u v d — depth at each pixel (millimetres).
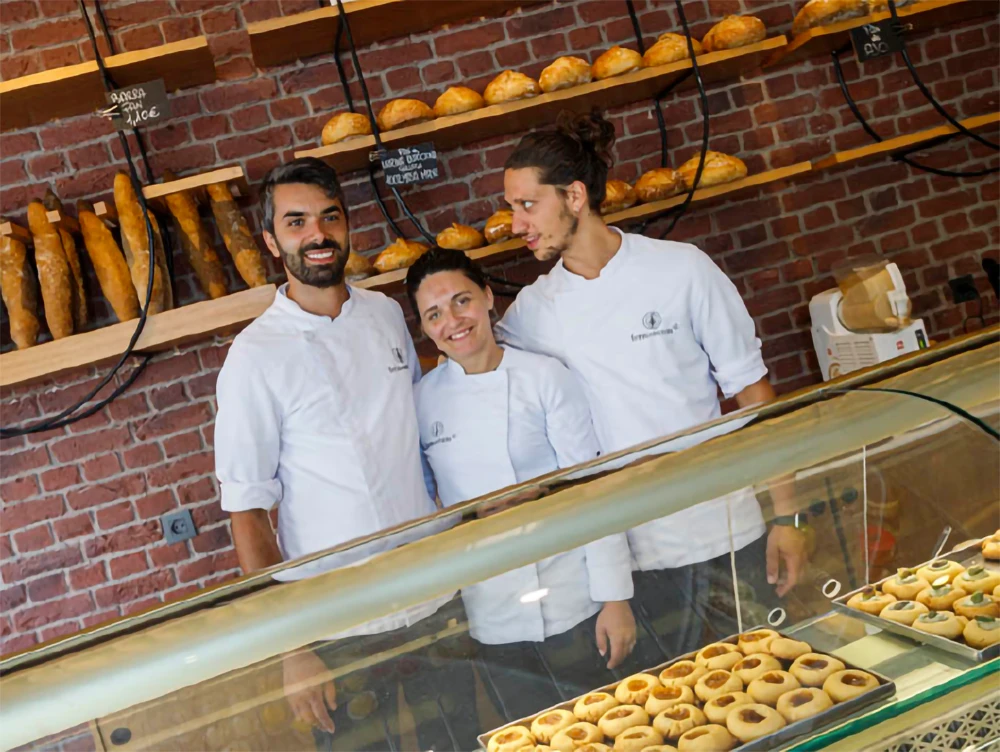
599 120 2139
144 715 1009
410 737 1034
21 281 2635
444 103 2736
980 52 3250
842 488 1183
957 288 3230
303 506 2035
